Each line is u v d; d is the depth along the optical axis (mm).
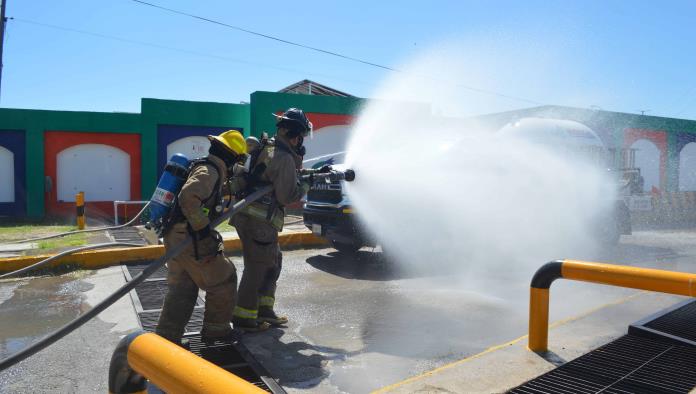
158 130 17062
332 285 6801
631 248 10477
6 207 16203
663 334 4145
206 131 17469
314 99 16906
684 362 3750
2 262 7332
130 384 1578
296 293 6367
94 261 7770
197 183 3686
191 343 4332
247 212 4516
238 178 4625
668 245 10969
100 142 16719
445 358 4211
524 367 3699
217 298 4066
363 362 4098
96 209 16750
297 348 4375
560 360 3836
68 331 2959
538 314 4016
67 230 12812
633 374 3545
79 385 3672
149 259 8125
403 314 5477
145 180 16953
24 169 16312
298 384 3666
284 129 4559
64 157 16500
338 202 7840
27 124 16094
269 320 4949
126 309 5508
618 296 6336
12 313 5480
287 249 9523
